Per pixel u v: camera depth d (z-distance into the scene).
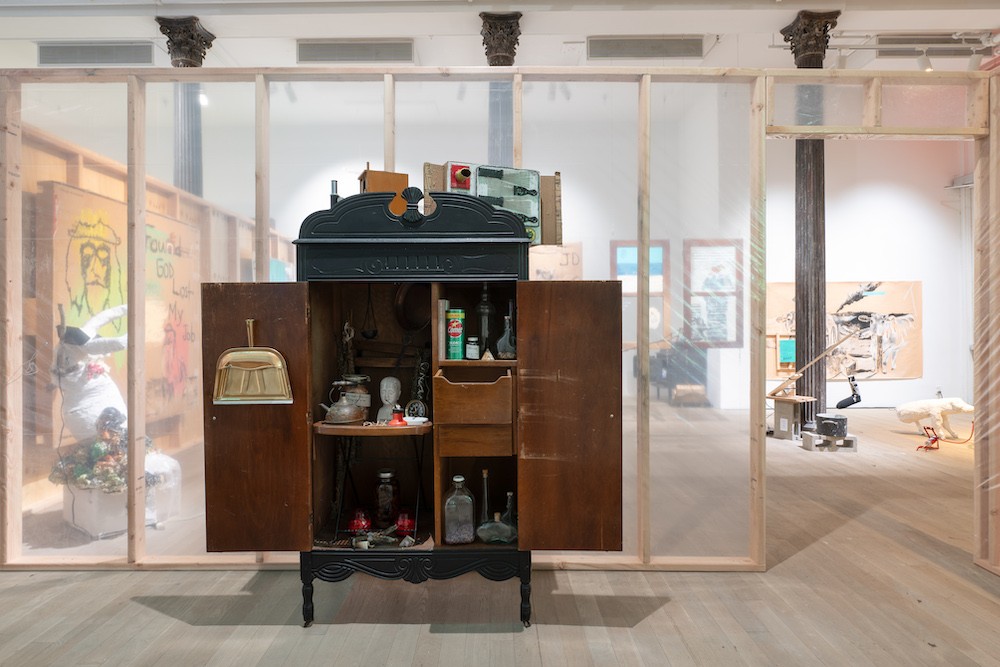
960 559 2.98
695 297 2.96
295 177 2.97
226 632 2.27
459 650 2.14
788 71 2.91
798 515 3.71
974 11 4.70
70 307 2.98
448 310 2.46
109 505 2.98
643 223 2.92
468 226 2.34
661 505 2.95
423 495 2.83
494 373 2.64
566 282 2.30
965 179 8.41
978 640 2.18
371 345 2.84
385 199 2.34
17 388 2.95
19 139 2.96
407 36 5.21
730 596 2.58
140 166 2.95
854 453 5.64
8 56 5.71
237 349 2.31
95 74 2.91
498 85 2.98
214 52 5.94
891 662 2.04
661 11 4.67
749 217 2.96
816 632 2.25
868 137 2.96
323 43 5.43
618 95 2.97
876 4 4.66
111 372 3.01
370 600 2.56
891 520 3.60
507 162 2.98
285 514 2.32
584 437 2.30
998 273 2.78
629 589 2.66
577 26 4.92
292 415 2.32
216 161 2.97
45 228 2.97
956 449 5.82
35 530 2.95
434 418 2.33
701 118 2.96
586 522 2.31
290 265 2.97
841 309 8.71
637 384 2.94
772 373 8.52
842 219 8.68
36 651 2.13
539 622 2.35
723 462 2.94
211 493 2.32
